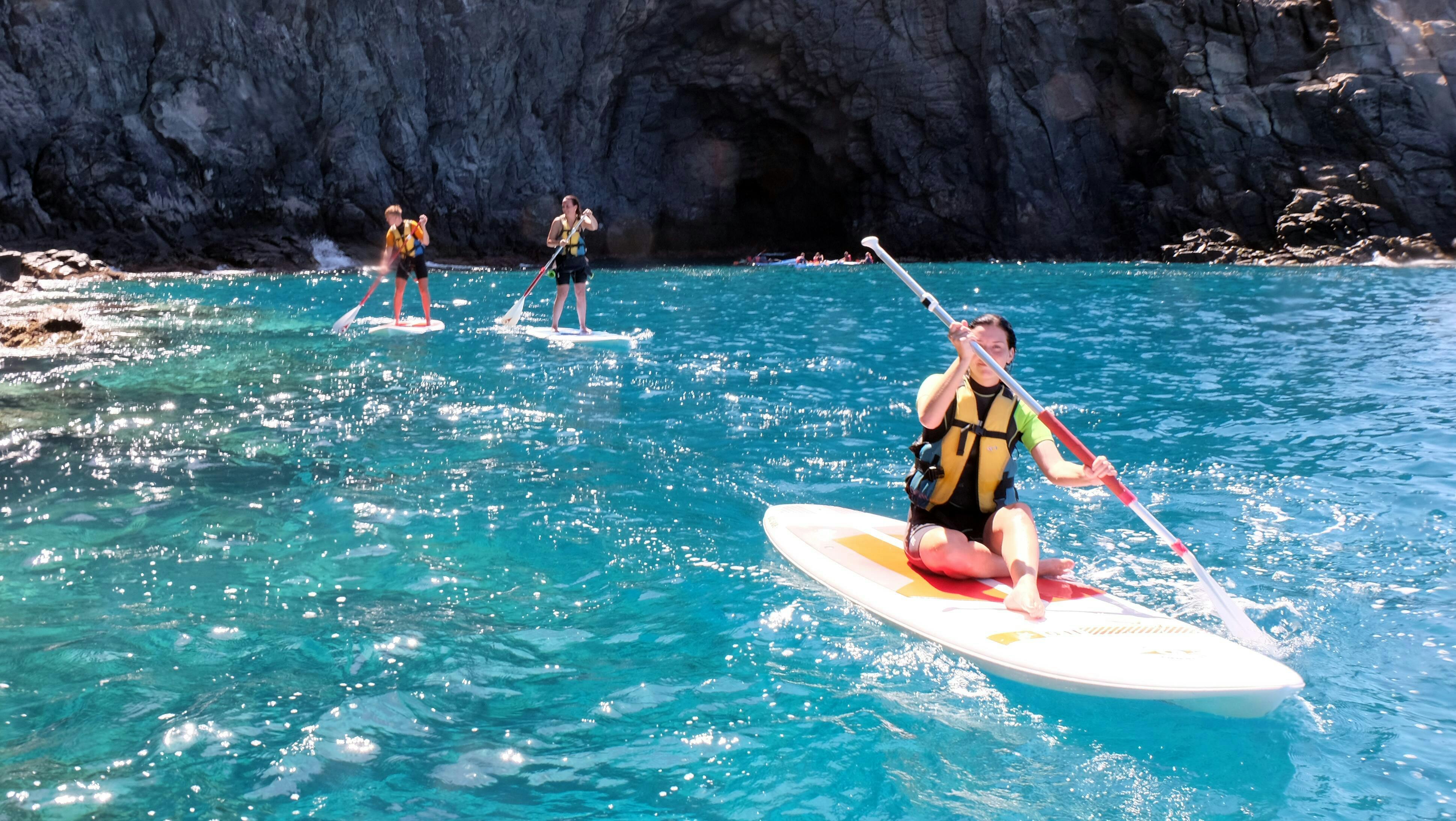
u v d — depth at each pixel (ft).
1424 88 78.18
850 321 40.65
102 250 75.51
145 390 24.44
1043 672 9.69
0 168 73.05
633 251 107.76
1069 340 34.12
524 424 20.76
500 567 12.65
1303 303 47.06
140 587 11.78
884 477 16.97
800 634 10.85
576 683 9.64
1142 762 8.44
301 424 20.65
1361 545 13.29
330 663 9.89
